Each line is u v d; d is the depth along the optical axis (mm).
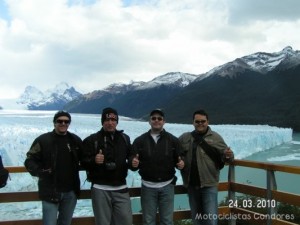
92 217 4586
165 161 4270
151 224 4270
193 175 4527
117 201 4168
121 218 4160
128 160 4199
